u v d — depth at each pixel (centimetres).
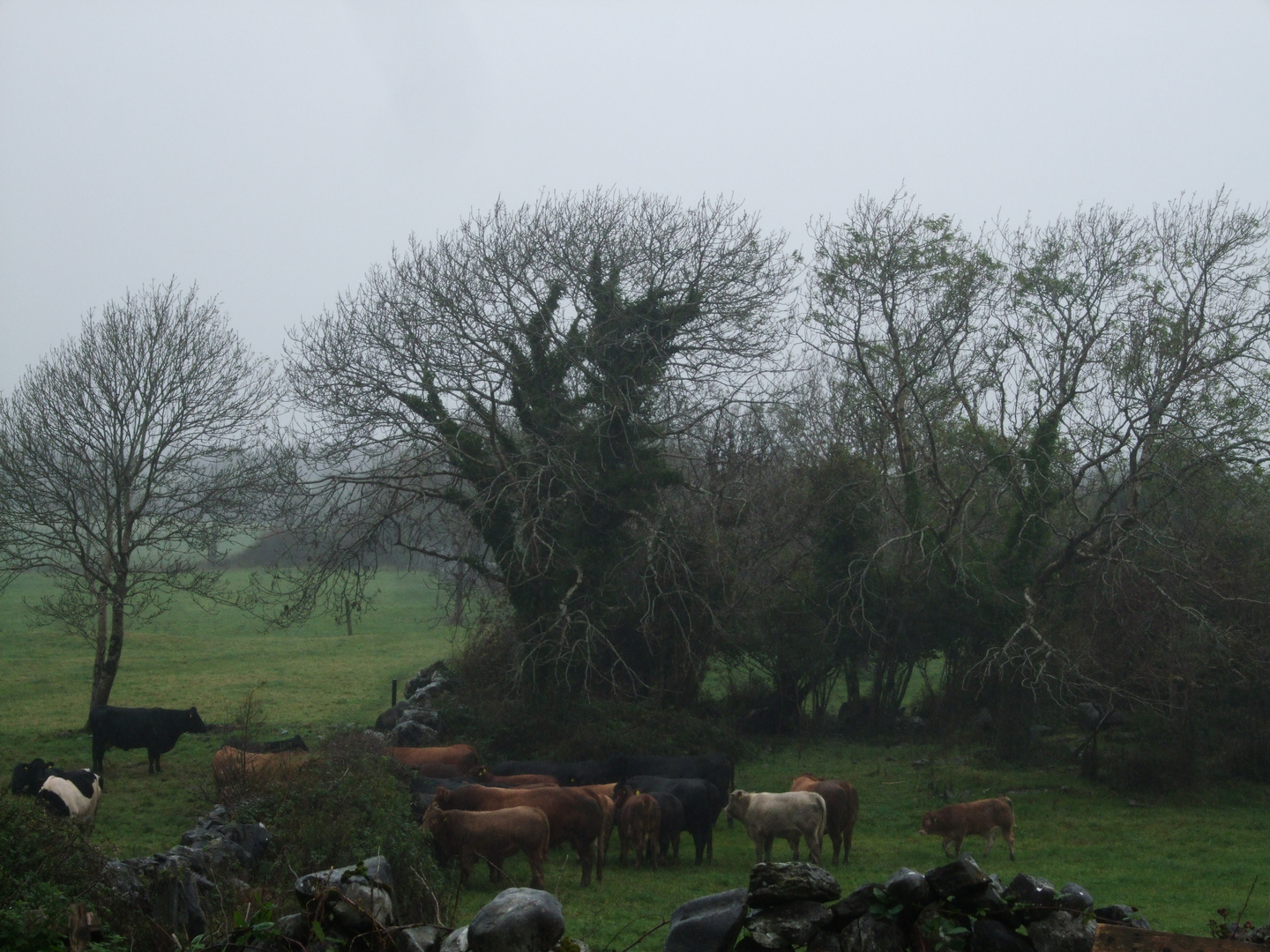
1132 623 2584
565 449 2580
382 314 2598
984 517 3072
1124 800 2327
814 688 3231
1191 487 2538
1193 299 2534
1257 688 2559
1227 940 498
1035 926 550
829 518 3066
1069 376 2667
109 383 2559
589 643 2558
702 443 2894
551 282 2636
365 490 2617
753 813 1731
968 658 2895
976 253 2775
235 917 621
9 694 3288
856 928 550
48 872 826
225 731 2725
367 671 3888
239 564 5197
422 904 1230
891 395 2953
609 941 1162
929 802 2314
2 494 2500
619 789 1847
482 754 2528
